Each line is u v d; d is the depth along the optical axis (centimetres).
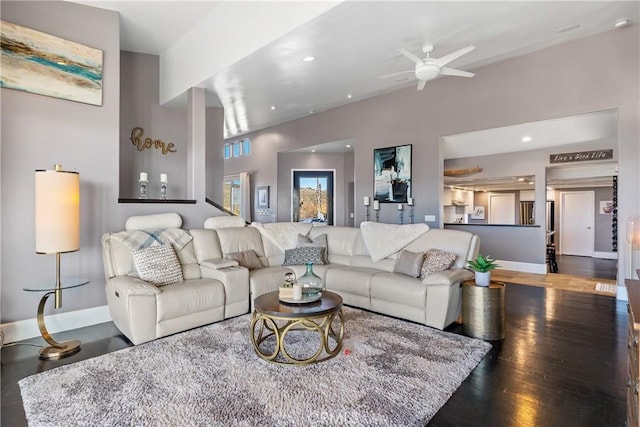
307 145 781
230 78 461
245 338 302
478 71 528
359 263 441
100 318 364
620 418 192
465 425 186
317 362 253
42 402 205
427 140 585
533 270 655
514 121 493
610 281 562
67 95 346
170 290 313
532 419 191
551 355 272
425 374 237
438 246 386
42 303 286
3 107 307
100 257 368
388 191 636
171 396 210
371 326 331
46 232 280
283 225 498
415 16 340
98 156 369
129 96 516
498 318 302
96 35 372
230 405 200
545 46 455
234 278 360
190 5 414
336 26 348
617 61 412
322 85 541
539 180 702
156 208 423
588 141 633
